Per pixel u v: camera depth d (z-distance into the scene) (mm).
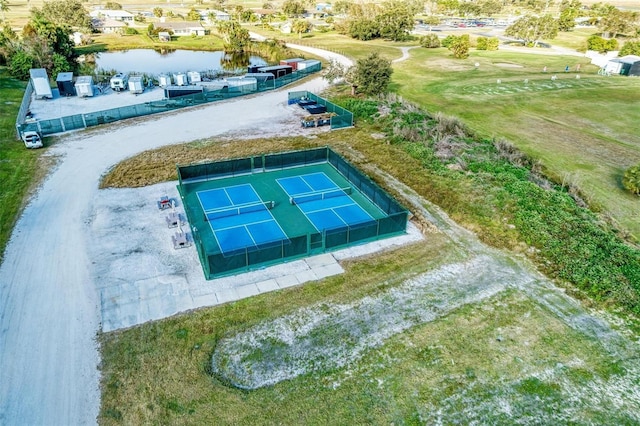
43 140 42250
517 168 36500
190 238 27172
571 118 53875
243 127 47312
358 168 37781
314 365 18922
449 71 80250
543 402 17703
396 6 147250
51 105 54469
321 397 17516
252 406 17016
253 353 19406
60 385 17547
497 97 61875
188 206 30938
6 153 38750
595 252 26219
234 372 18469
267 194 32906
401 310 22203
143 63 88062
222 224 28938
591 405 17656
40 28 76188
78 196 32031
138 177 35062
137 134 44656
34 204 30734
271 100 58156
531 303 23000
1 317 20688
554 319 21953
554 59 94438
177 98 53250
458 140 42344
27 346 19219
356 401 17406
